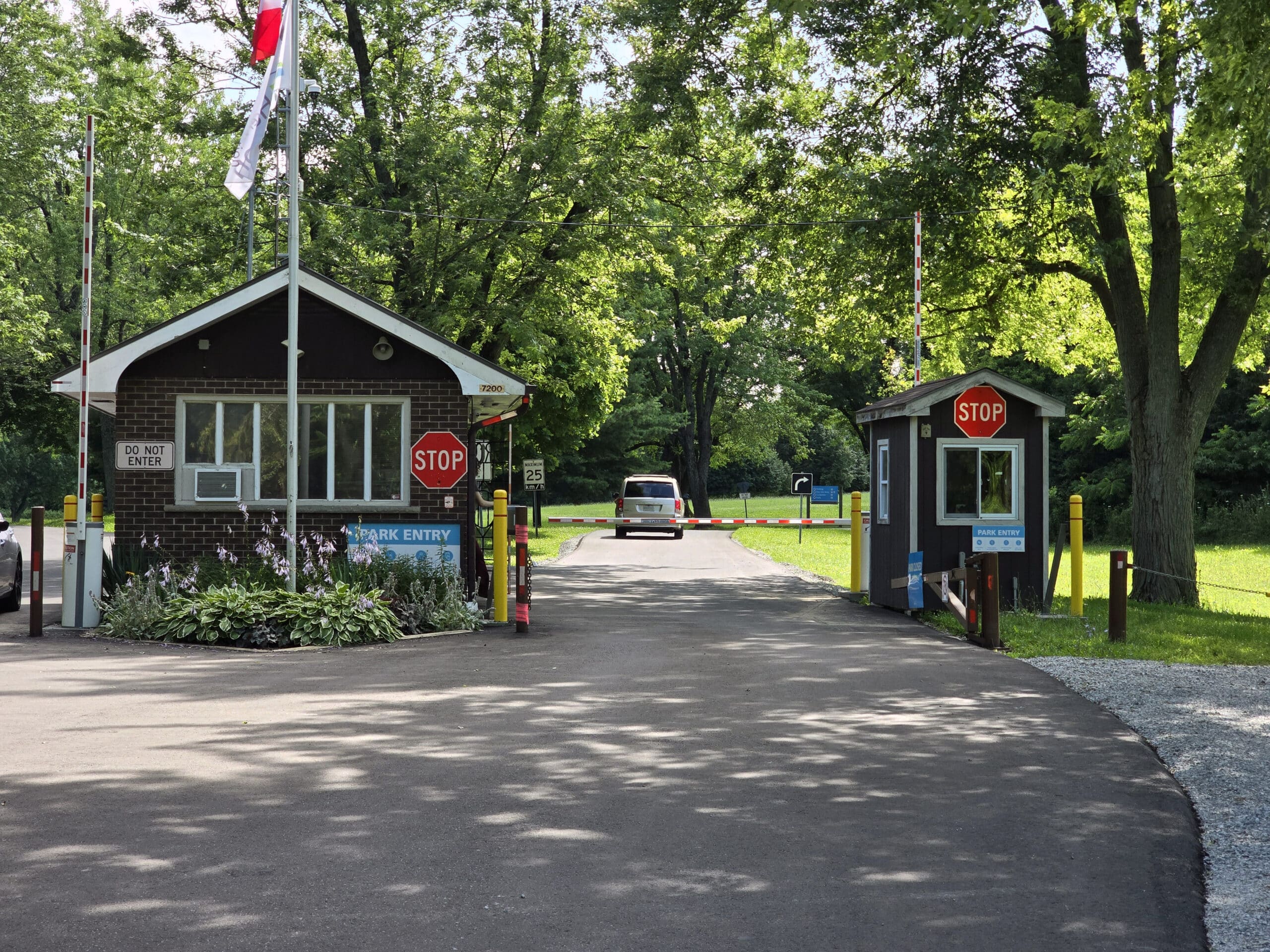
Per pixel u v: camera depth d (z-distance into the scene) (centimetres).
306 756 755
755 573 2509
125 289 5078
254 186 2802
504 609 1507
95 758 745
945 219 2234
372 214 2709
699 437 5994
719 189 2909
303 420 1605
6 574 1580
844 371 5778
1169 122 1961
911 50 2161
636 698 961
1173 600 2036
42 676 1061
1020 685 1040
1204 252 2069
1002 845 583
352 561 1494
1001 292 2533
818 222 2516
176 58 2983
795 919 484
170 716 877
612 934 466
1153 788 692
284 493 1611
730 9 2402
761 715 894
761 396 6244
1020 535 1666
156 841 579
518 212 2792
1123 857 566
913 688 1019
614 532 4722
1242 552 3672
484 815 627
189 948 448
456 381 1614
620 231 2852
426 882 523
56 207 5088
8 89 4053
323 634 1279
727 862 554
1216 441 4619
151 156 4109
